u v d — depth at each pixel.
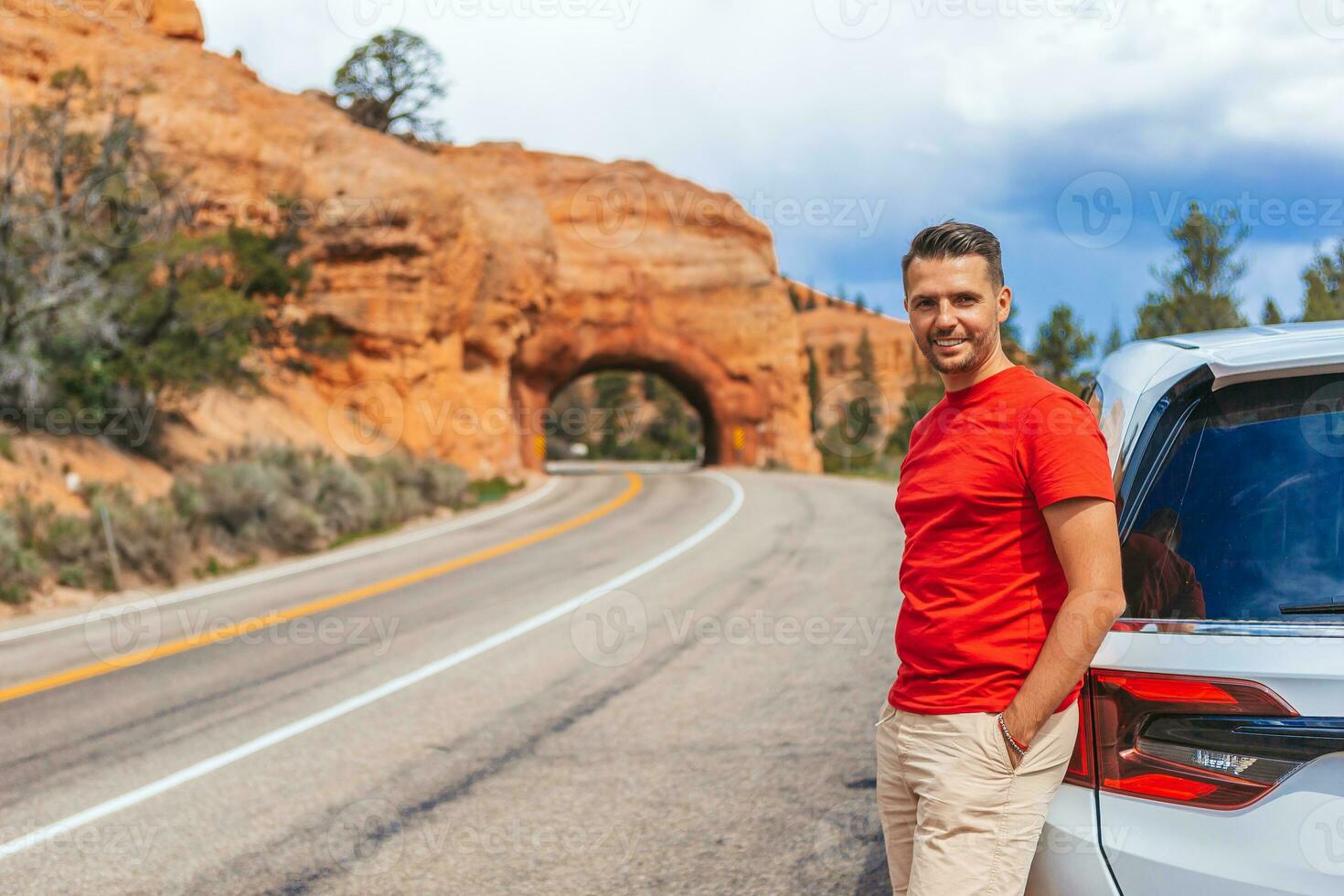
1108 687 2.13
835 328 135.50
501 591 12.93
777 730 5.97
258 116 37.28
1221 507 2.26
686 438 122.19
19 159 19.84
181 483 18.33
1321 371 2.27
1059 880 2.13
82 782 5.59
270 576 16.09
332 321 37.91
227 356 23.09
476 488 36.97
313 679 8.10
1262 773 1.99
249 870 4.20
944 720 2.18
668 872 3.99
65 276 19.70
